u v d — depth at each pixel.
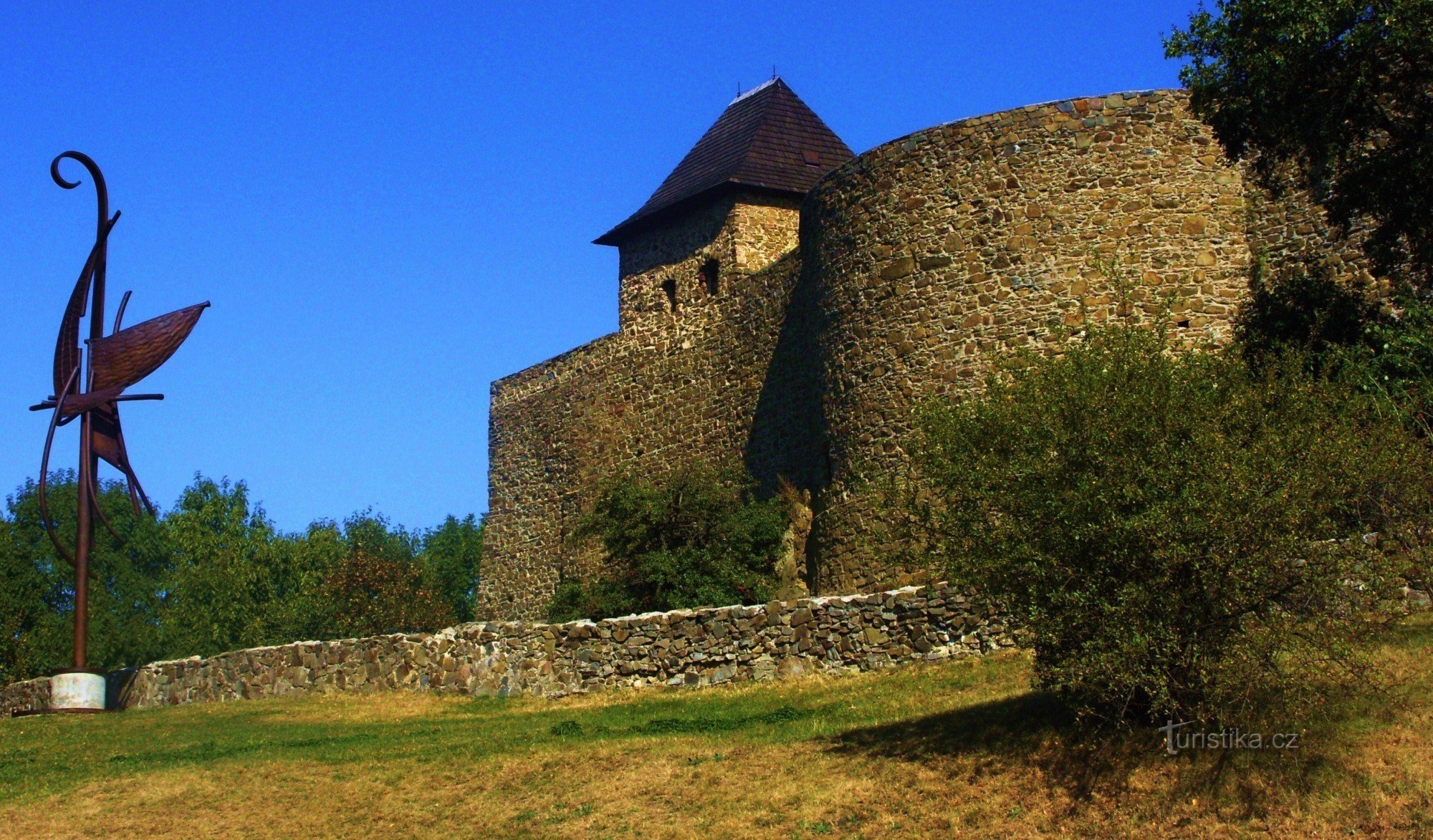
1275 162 24.12
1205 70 21.61
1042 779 14.59
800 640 21.91
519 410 40.50
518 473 40.25
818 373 27.59
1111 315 24.61
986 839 13.74
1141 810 13.62
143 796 18.42
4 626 40.66
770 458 32.06
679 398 35.09
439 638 25.25
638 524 28.39
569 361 38.88
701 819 15.36
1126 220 24.92
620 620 23.45
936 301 25.66
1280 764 13.63
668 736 18.56
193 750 21.38
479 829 16.12
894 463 25.64
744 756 17.08
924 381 25.55
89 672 27.55
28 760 21.50
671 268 36.00
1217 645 13.81
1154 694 13.95
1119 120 25.23
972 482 15.21
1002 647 20.19
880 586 25.33
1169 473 14.07
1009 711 16.72
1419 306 20.55
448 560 64.62
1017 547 14.58
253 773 18.94
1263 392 14.84
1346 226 21.80
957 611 20.67
